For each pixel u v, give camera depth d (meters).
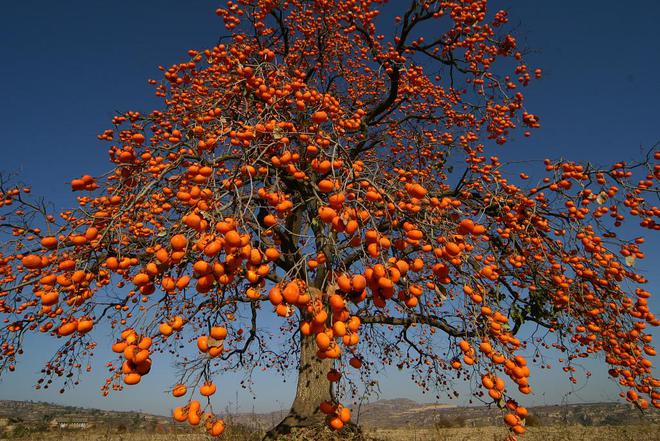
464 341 2.71
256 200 4.11
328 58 8.69
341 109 4.99
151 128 5.61
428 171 7.21
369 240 2.13
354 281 1.92
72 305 2.52
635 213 4.88
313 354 7.09
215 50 5.04
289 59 7.91
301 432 6.07
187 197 2.67
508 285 5.19
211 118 4.08
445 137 7.54
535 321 5.25
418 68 7.48
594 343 4.79
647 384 4.28
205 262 2.02
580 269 4.65
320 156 3.00
